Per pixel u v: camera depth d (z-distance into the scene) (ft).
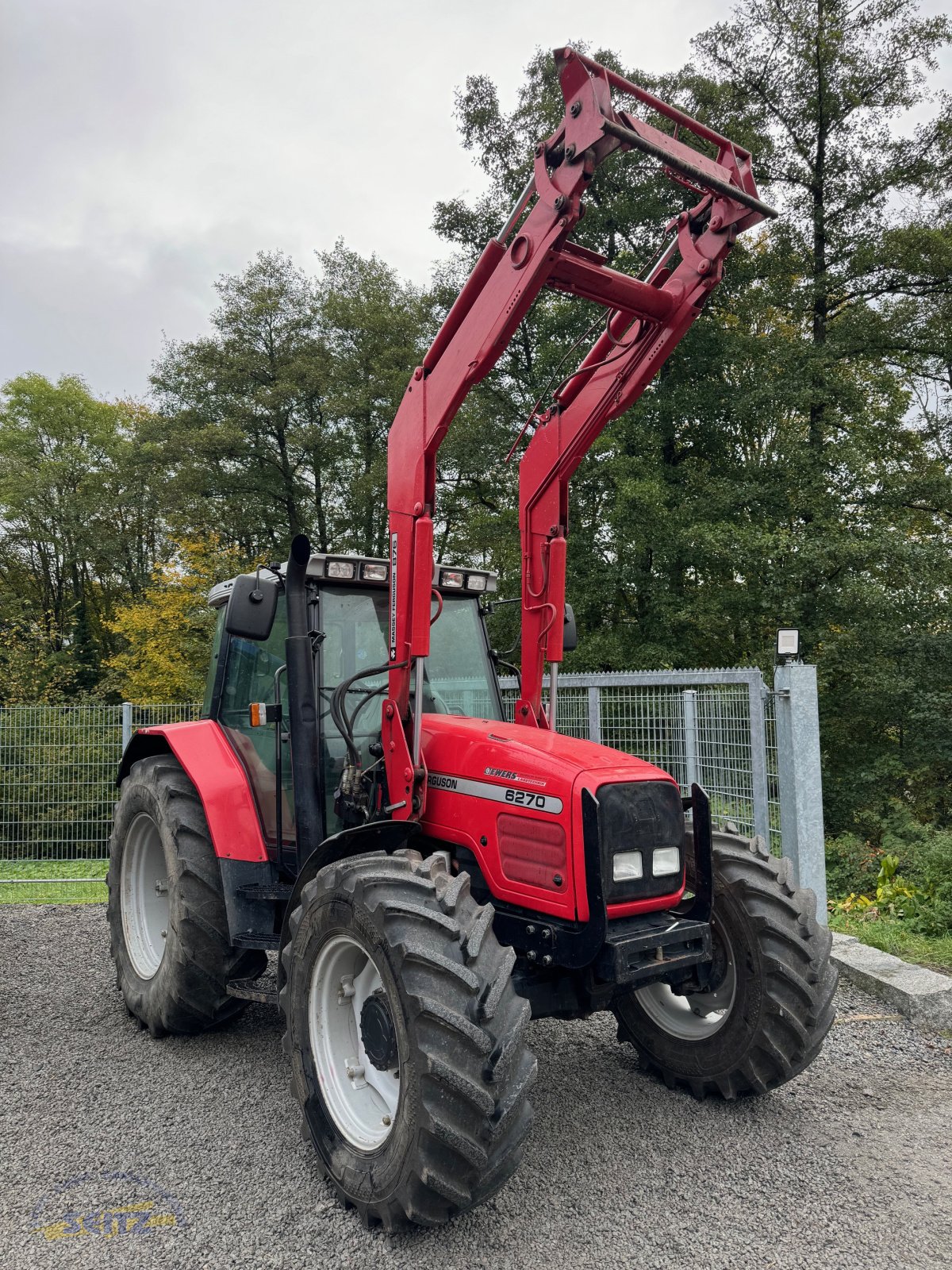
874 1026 14.21
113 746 28.02
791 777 17.94
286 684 12.88
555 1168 9.75
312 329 94.22
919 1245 8.34
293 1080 10.00
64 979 17.02
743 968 10.96
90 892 25.34
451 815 11.00
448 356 10.76
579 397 12.36
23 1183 9.41
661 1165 9.83
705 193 10.86
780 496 55.88
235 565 64.39
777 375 57.36
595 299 10.74
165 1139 10.43
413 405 11.12
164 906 15.01
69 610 116.37
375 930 8.80
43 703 56.65
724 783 19.63
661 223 58.95
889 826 45.27
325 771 11.96
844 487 56.03
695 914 10.68
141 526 109.19
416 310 90.68
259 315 92.84
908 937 18.58
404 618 11.00
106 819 27.91
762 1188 9.34
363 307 90.33
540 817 9.95
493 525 63.87
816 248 60.23
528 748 10.48
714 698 20.04
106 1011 15.11
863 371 60.95
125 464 101.30
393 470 11.37
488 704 13.70
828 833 50.14
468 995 8.19
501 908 10.41
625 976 9.46
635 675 21.86
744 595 54.70
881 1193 9.26
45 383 122.42
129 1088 11.87
